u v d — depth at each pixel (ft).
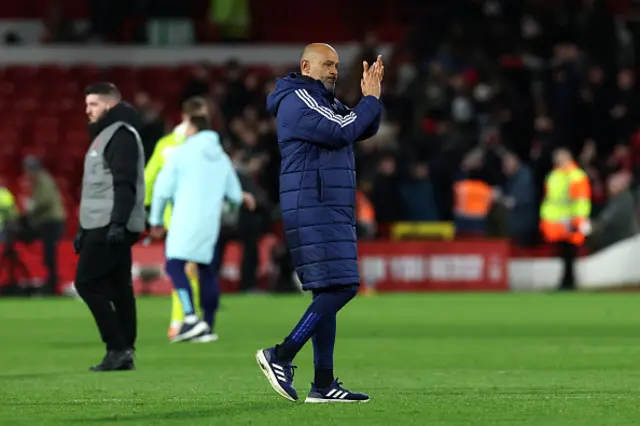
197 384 114.01
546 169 334.03
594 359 141.79
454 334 180.65
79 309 242.78
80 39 419.13
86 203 123.24
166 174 157.17
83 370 129.59
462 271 309.42
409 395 103.30
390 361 139.54
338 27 427.74
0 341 170.40
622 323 202.18
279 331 185.06
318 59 92.53
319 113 90.17
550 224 299.99
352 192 92.02
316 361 95.61
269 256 300.20
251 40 429.79
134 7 426.10
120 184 121.19
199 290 169.68
